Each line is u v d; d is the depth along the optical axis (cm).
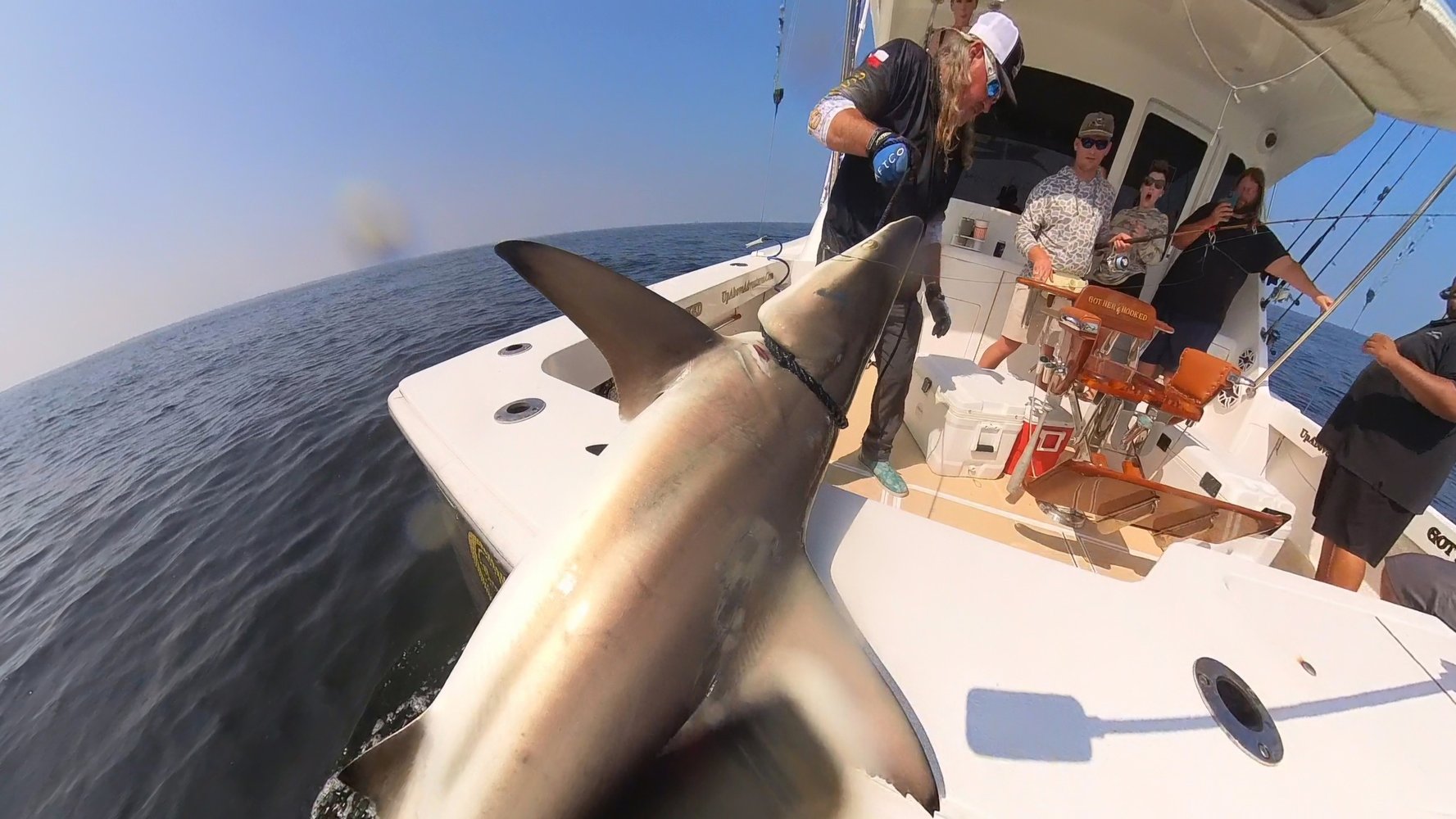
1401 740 96
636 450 115
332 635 324
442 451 153
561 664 94
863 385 329
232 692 296
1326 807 86
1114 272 281
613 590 98
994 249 329
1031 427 233
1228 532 187
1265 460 302
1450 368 187
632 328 131
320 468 550
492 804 91
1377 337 203
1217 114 293
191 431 780
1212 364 213
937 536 129
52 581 465
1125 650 107
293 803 242
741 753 95
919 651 105
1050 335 236
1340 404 231
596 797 90
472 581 193
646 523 104
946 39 187
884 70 179
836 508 136
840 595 115
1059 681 100
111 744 285
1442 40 185
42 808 259
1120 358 275
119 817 246
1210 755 91
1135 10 263
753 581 107
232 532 468
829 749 92
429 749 96
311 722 273
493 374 190
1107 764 89
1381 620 116
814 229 424
